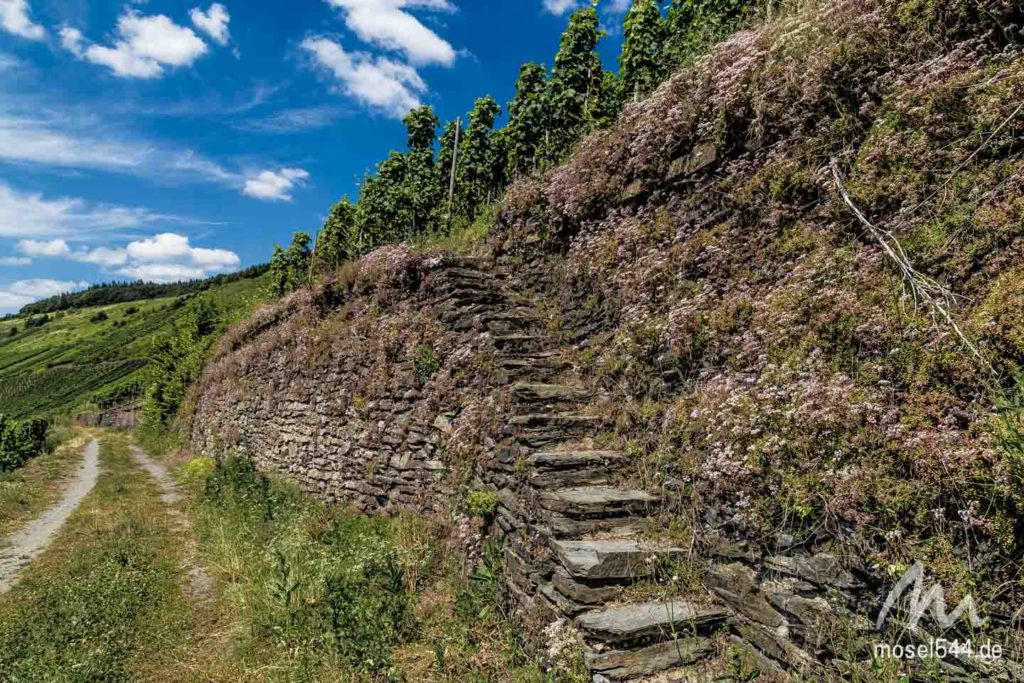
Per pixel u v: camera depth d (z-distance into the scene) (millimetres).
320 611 5297
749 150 5840
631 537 4496
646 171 7059
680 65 8102
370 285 10805
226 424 16969
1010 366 3064
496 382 6641
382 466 8539
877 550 3238
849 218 4609
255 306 22984
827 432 3676
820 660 3164
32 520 10969
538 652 4090
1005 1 3994
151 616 5820
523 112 12086
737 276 5422
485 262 9320
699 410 4734
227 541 8164
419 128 17344
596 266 7207
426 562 6004
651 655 3523
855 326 3965
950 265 3682
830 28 5305
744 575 3775
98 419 52719
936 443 3141
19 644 5176
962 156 3891
